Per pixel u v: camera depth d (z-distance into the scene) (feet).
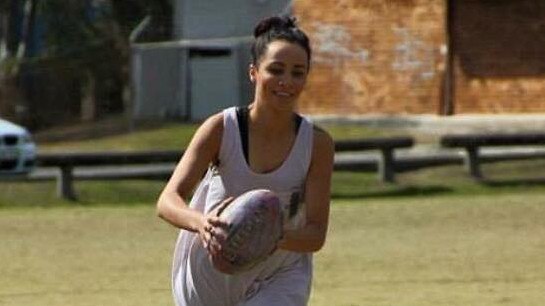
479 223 143.95
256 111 51.67
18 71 347.56
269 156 51.78
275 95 50.85
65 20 359.46
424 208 157.69
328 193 52.42
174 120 333.01
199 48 335.06
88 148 283.79
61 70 350.84
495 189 195.31
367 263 116.88
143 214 154.92
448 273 111.24
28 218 152.35
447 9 301.22
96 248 127.75
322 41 312.50
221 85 333.01
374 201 172.45
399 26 305.94
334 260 118.73
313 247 51.37
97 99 352.69
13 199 186.09
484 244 128.26
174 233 137.90
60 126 343.67
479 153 213.66
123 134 309.63
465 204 161.17
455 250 124.57
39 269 114.73
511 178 203.51
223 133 51.60
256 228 47.83
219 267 48.44
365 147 198.70
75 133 321.32
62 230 141.38
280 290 51.47
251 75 52.34
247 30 335.06
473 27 300.20
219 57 333.42
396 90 306.76
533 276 109.40
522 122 293.23
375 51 308.60
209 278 51.96
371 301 97.60
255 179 51.72
